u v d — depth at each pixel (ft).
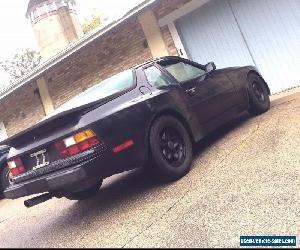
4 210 21.17
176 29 28.19
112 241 9.71
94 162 10.73
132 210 11.54
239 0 25.26
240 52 26.08
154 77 13.99
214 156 14.30
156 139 12.23
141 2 26.45
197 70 16.55
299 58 23.75
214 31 26.81
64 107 13.70
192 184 11.87
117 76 14.06
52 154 11.37
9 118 42.24
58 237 11.68
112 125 11.23
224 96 16.67
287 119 15.72
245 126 17.62
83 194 15.34
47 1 69.51
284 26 23.84
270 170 10.72
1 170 25.02
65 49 31.91
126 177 16.97
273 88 25.36
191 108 14.40
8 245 12.76
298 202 8.31
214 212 9.29
